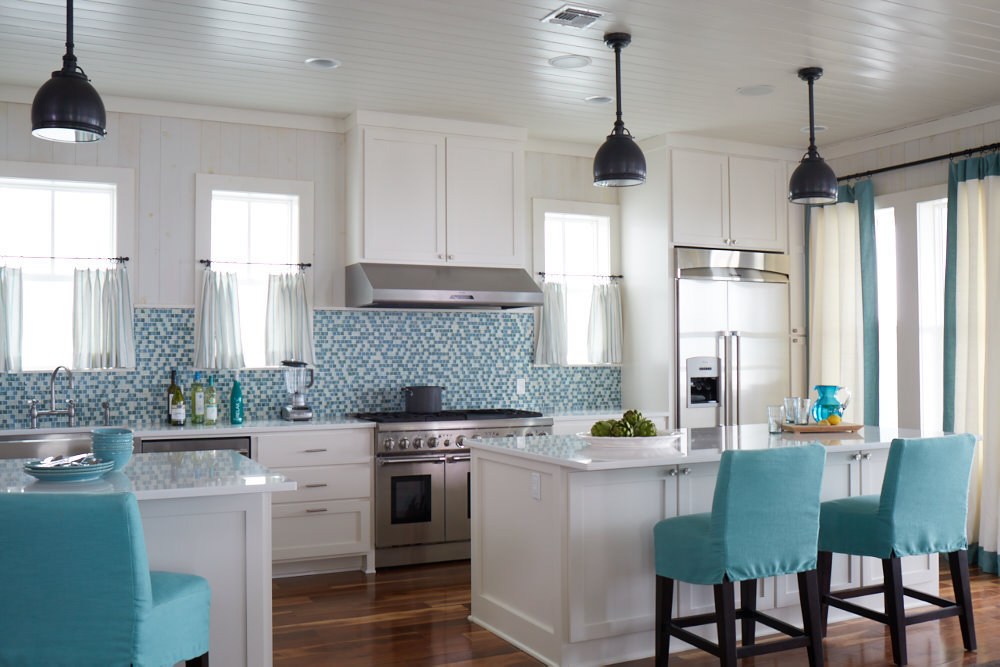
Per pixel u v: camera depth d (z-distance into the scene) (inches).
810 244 265.0
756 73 194.4
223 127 222.2
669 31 169.0
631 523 146.7
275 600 185.9
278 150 227.5
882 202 247.1
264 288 229.3
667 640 139.3
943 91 207.5
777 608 161.3
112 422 211.9
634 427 152.6
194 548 114.3
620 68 178.9
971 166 217.8
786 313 265.4
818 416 182.5
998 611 177.2
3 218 206.4
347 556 212.5
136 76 195.5
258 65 188.2
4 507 89.5
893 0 154.8
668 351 248.5
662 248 250.4
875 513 147.1
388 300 213.3
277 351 225.6
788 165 267.3
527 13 160.1
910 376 238.4
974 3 155.9
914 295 237.6
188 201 218.5
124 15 159.2
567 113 227.6
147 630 92.8
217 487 111.0
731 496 127.3
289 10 157.8
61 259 207.6
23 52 178.4
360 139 222.8
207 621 105.3
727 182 256.7
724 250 255.4
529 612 152.0
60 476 114.7
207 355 215.9
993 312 210.7
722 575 127.5
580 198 266.2
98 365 207.6
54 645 90.7
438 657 148.8
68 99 125.3
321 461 207.8
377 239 223.9
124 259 211.0
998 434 209.8
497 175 237.3
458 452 220.4
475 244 234.1
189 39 172.1
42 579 90.2
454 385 248.5
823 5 156.9
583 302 269.3
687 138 250.5
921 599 157.6
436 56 183.0
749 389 258.7
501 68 191.0
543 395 260.8
